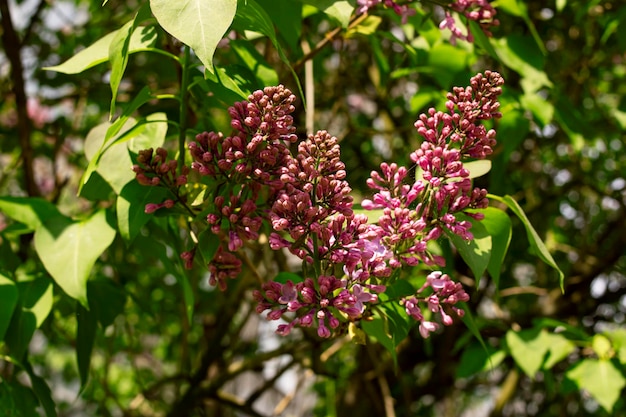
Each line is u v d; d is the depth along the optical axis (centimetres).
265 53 103
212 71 67
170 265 89
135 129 77
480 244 74
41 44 136
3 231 88
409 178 78
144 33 77
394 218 70
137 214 76
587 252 163
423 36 100
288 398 132
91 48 78
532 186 164
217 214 72
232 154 70
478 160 77
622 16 106
